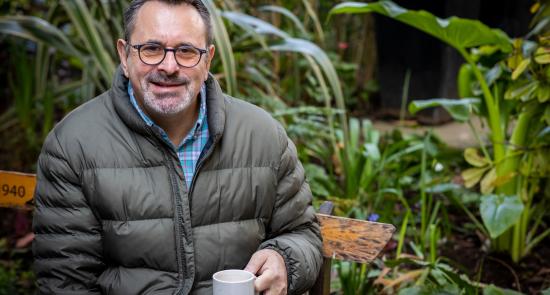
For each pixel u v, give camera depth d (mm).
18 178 1800
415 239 2570
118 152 1479
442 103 2547
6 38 3965
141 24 1451
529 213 2596
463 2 4289
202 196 1488
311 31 5004
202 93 1574
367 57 5258
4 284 2365
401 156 3084
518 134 2465
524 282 2373
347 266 2090
